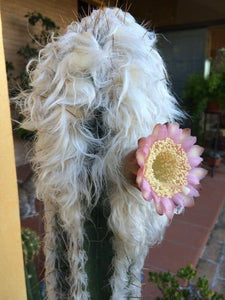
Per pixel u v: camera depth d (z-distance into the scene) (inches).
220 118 47.9
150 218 9.0
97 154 7.8
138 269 9.9
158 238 9.6
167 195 7.7
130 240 8.3
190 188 8.1
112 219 8.1
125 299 9.7
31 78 8.7
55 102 7.2
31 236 13.0
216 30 55.3
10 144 6.5
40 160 8.0
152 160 7.3
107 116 7.4
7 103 6.4
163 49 54.8
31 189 26.8
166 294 13.8
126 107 7.4
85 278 8.9
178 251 24.5
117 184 7.8
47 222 9.5
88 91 7.2
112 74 7.4
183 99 44.7
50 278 9.9
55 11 45.4
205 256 24.8
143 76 7.6
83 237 8.6
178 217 30.6
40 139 7.9
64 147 7.4
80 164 7.8
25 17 41.3
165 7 54.7
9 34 39.9
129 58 7.6
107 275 9.0
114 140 7.6
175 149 7.9
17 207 6.9
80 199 8.1
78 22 8.9
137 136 7.7
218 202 34.6
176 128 7.8
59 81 7.3
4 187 6.6
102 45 7.8
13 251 7.0
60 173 7.7
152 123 8.0
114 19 8.5
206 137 47.3
